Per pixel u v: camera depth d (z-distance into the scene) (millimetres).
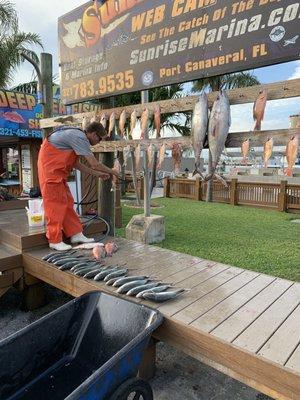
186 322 2205
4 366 2064
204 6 3482
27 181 9688
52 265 3287
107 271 2996
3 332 3246
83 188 6359
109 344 2406
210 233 7238
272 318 2268
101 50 4676
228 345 1947
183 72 3736
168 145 3707
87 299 2551
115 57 4488
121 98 12227
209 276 3049
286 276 4492
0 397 2076
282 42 2941
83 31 4910
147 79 4129
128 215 9602
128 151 4164
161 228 6527
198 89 11922
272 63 3027
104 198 5191
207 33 3480
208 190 12484
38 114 9188
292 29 2871
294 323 2199
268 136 2922
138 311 2312
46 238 3898
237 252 5711
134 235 6398
